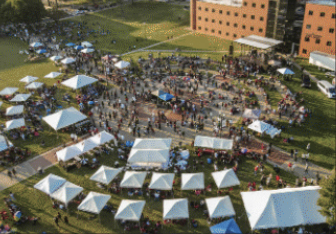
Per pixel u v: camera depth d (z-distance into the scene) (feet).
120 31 329.11
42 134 148.46
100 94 187.93
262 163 125.39
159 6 439.63
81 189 104.99
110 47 279.08
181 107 167.84
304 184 110.93
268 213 90.48
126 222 98.58
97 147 137.59
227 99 177.78
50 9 379.35
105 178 108.37
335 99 173.68
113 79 208.95
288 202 93.04
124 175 110.93
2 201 108.78
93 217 101.60
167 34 315.37
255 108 166.81
